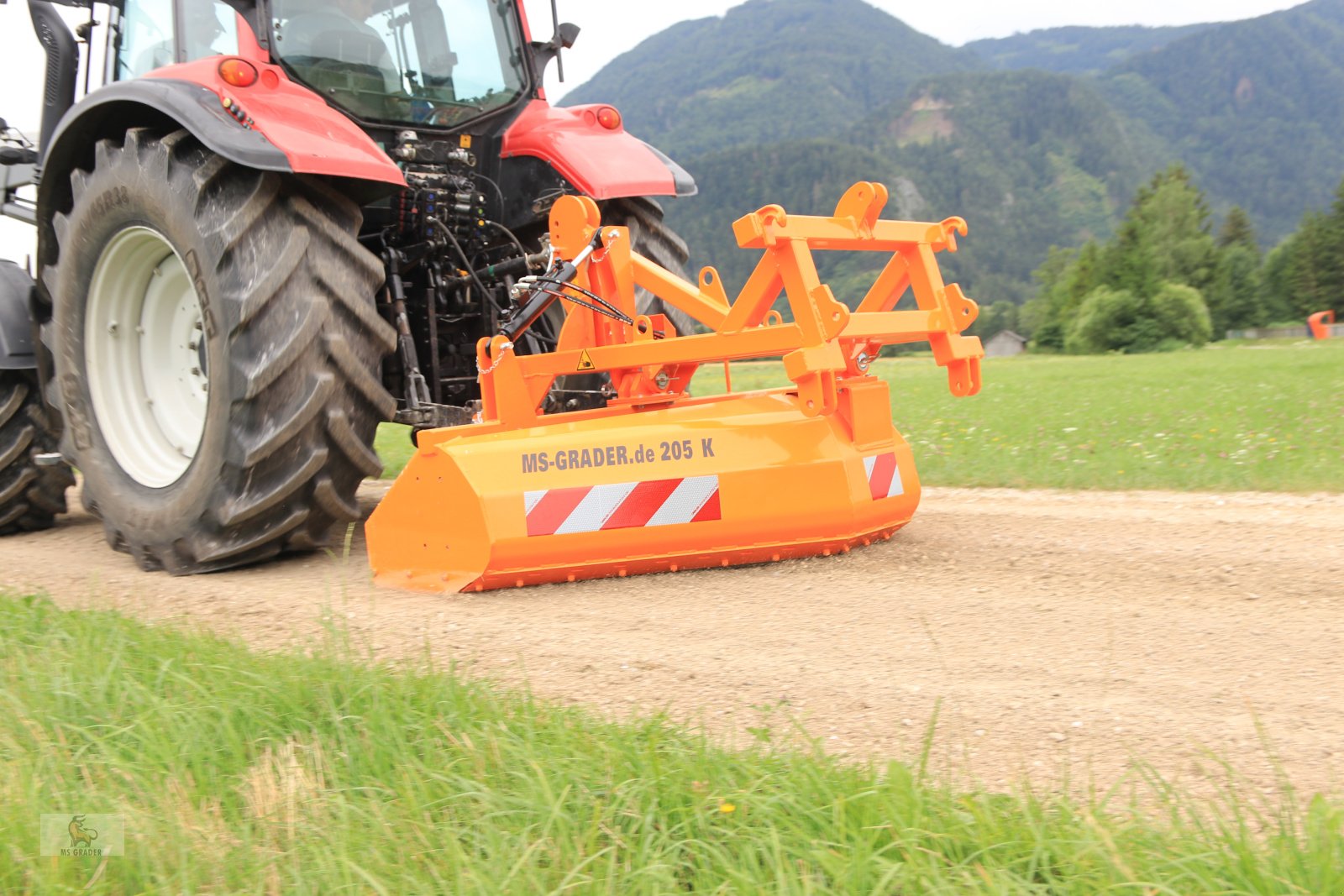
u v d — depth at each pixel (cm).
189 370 421
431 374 457
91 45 479
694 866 161
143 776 195
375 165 369
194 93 365
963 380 363
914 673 254
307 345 360
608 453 349
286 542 394
